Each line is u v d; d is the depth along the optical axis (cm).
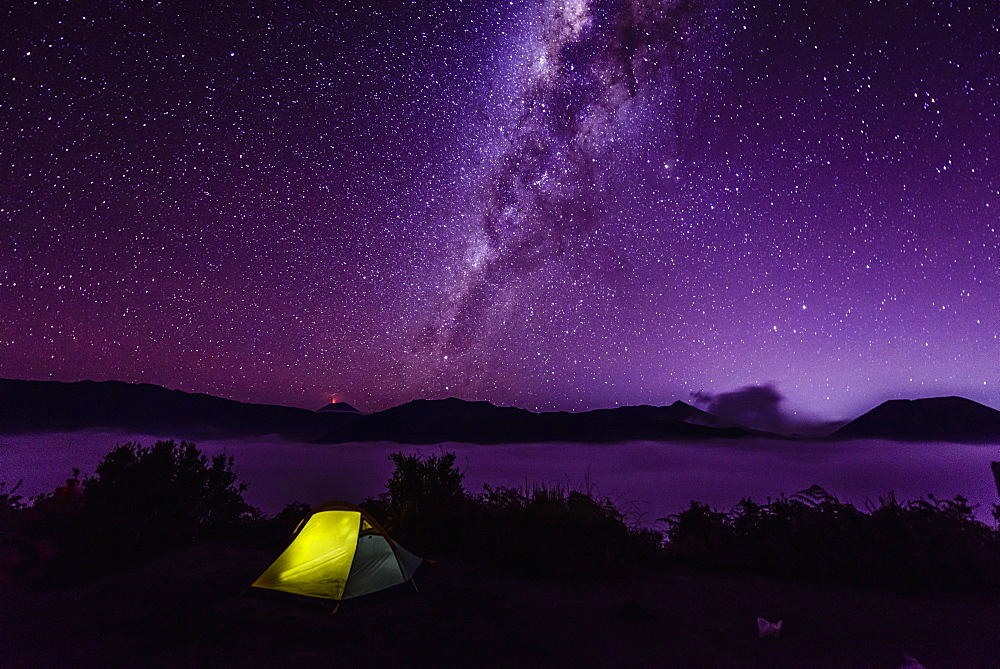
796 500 858
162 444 940
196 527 862
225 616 511
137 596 572
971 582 655
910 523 751
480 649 437
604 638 471
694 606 582
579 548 720
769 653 447
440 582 643
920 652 454
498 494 878
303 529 614
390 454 959
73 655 422
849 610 573
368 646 441
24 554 752
